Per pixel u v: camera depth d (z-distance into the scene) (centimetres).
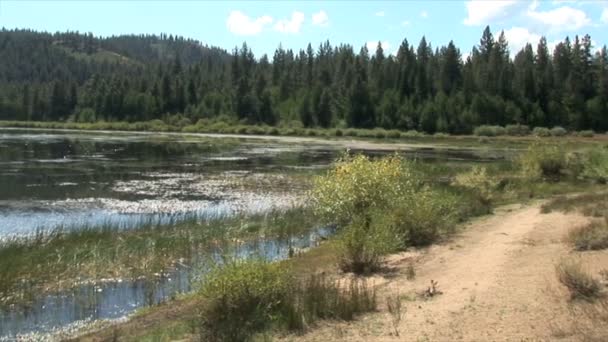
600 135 10144
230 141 7325
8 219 1980
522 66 12344
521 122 10781
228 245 1566
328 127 11288
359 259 1150
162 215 2083
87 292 1162
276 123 11825
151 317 981
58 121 13700
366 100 11250
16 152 4797
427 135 10156
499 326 730
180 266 1364
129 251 1439
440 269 1102
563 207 1772
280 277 869
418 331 738
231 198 2512
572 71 11550
